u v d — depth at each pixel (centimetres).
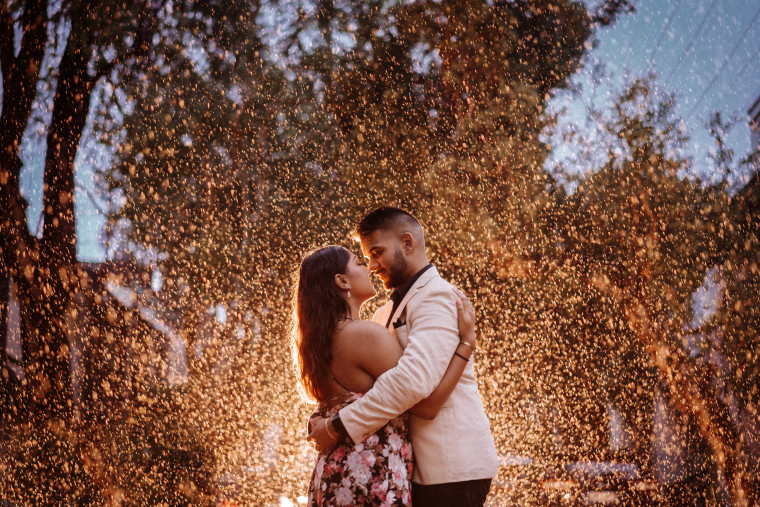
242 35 701
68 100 552
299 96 730
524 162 666
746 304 497
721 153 517
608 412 660
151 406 598
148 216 661
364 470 160
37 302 506
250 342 690
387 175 706
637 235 596
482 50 698
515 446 673
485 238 664
